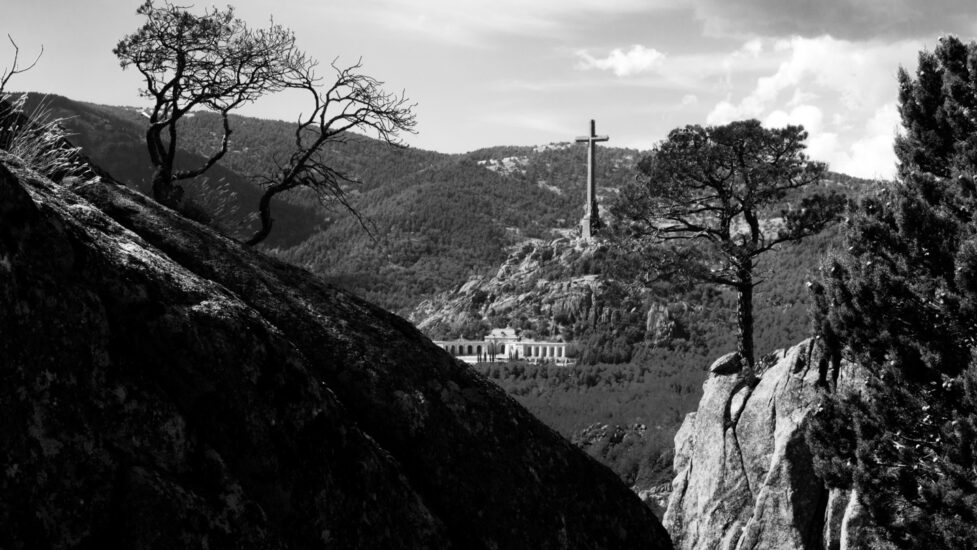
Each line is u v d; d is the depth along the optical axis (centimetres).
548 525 552
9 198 325
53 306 322
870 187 2186
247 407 387
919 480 1709
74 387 318
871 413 1872
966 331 1759
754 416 2608
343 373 530
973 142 1920
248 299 541
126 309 366
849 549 2095
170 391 367
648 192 3488
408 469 510
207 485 349
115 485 313
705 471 2691
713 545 2534
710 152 3347
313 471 404
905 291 1823
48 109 597
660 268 3462
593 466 638
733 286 3431
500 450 564
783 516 2300
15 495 280
